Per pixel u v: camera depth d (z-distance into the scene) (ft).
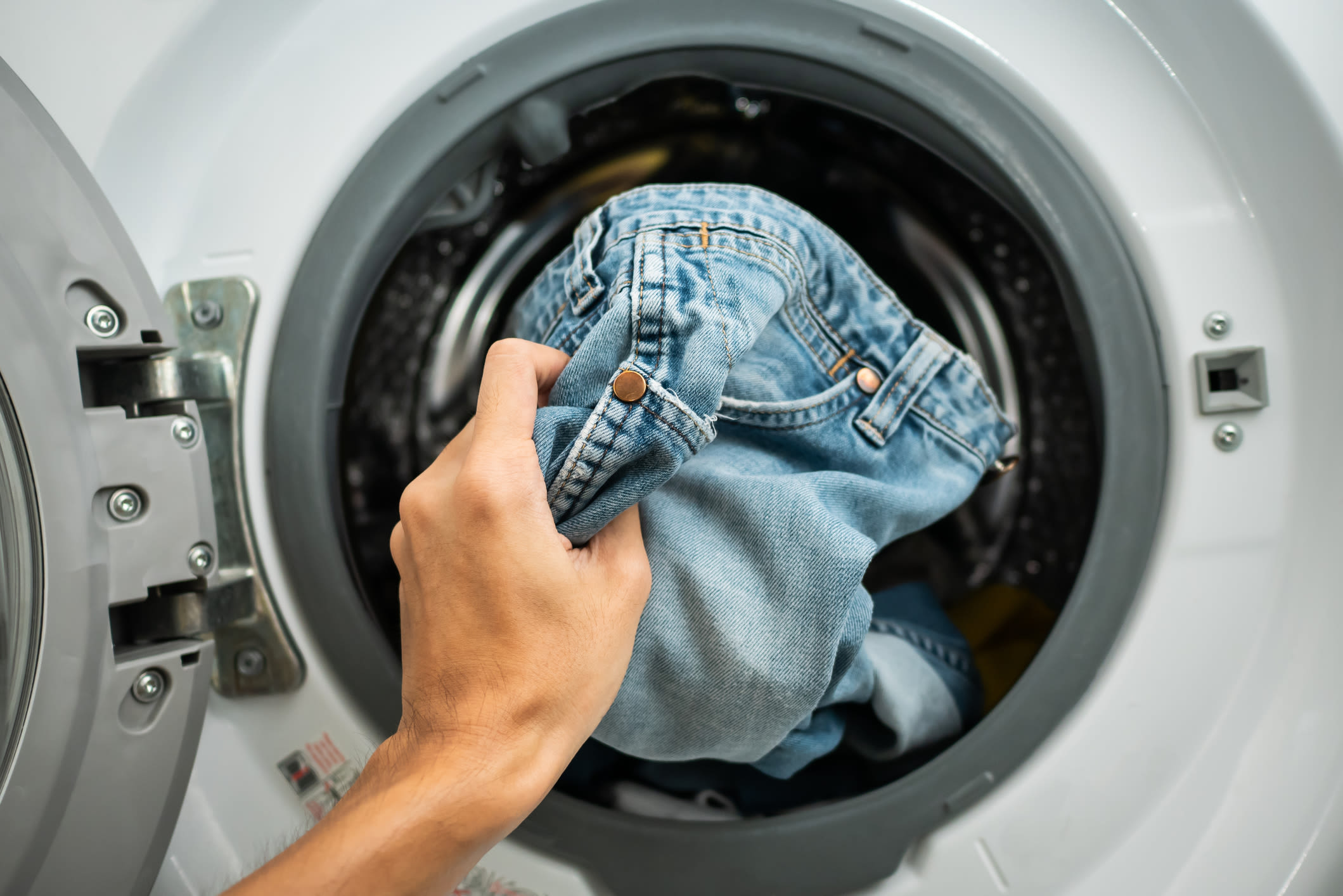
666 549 1.50
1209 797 1.93
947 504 1.75
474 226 2.48
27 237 1.40
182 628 1.70
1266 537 1.93
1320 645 1.91
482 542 1.18
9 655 1.37
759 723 1.51
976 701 2.21
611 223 1.73
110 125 1.75
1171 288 1.92
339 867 1.08
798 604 1.44
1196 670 1.93
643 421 1.28
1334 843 1.85
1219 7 1.80
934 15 1.92
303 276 1.90
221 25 1.79
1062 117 1.93
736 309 1.45
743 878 1.94
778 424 1.68
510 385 1.30
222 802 1.96
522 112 1.96
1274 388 1.91
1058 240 1.93
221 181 1.90
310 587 1.90
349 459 2.36
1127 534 1.92
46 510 1.39
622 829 1.95
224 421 1.87
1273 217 1.90
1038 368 2.48
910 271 2.57
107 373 1.64
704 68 2.00
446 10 1.89
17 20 1.69
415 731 1.21
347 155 1.91
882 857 1.93
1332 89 1.77
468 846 1.14
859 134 2.42
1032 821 1.94
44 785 1.40
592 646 1.22
